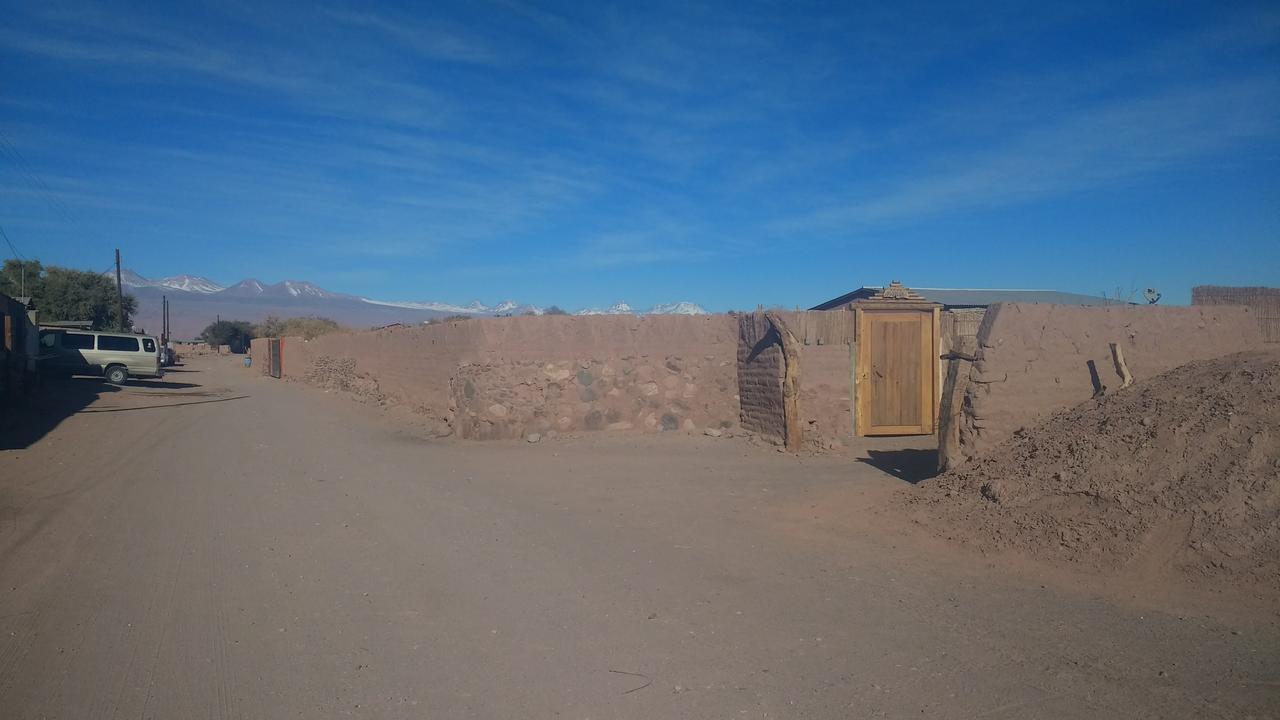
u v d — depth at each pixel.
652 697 4.93
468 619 6.30
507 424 16.38
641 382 16.80
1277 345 11.92
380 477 12.54
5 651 5.71
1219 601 6.14
